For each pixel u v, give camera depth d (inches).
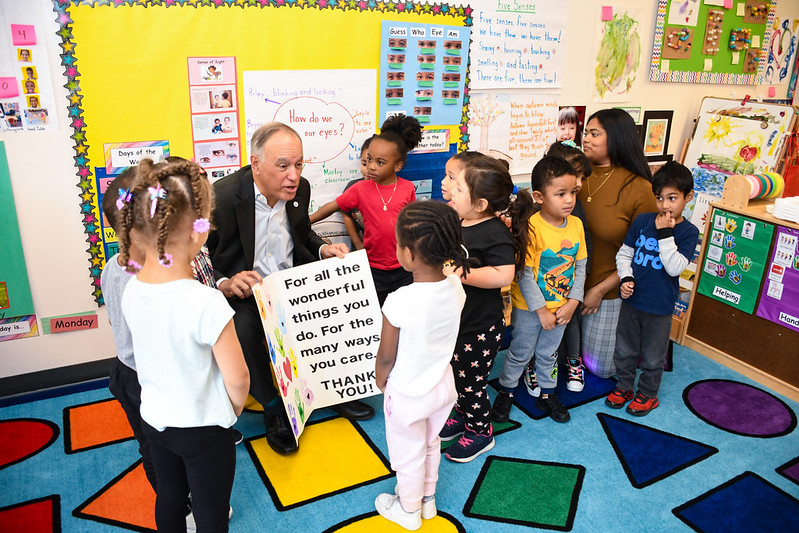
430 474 72.9
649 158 150.4
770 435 94.3
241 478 80.9
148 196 47.8
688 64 147.3
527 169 132.6
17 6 81.3
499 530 73.4
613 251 103.4
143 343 51.5
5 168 86.7
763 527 75.0
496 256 79.4
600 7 128.4
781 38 161.2
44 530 70.4
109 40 87.0
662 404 102.2
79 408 94.6
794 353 104.0
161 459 57.4
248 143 100.5
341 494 78.5
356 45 104.0
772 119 130.0
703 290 119.2
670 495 80.3
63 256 94.2
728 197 112.9
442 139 118.3
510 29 118.8
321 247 93.3
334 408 97.2
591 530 73.7
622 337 99.1
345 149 109.3
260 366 84.7
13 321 94.0
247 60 96.3
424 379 66.1
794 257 101.3
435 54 111.7
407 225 62.1
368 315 92.1
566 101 132.6
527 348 94.0
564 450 89.0
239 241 87.2
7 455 83.1
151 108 92.3
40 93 85.8
